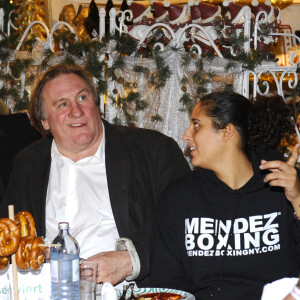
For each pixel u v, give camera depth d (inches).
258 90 170.7
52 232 112.0
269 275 93.2
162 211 98.0
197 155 94.4
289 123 95.8
